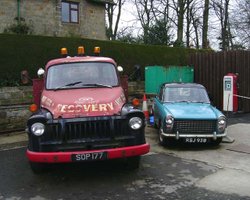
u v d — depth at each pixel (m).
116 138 4.13
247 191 3.98
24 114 7.76
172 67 10.03
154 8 20.03
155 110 7.16
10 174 4.73
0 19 12.12
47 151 4.10
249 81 9.36
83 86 4.86
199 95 6.79
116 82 4.99
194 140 5.80
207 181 4.31
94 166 4.95
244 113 9.27
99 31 14.85
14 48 7.93
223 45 21.78
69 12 13.89
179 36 18.19
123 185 4.21
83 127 4.11
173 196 3.86
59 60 5.22
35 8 12.87
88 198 3.85
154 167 4.88
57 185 4.28
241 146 5.94
